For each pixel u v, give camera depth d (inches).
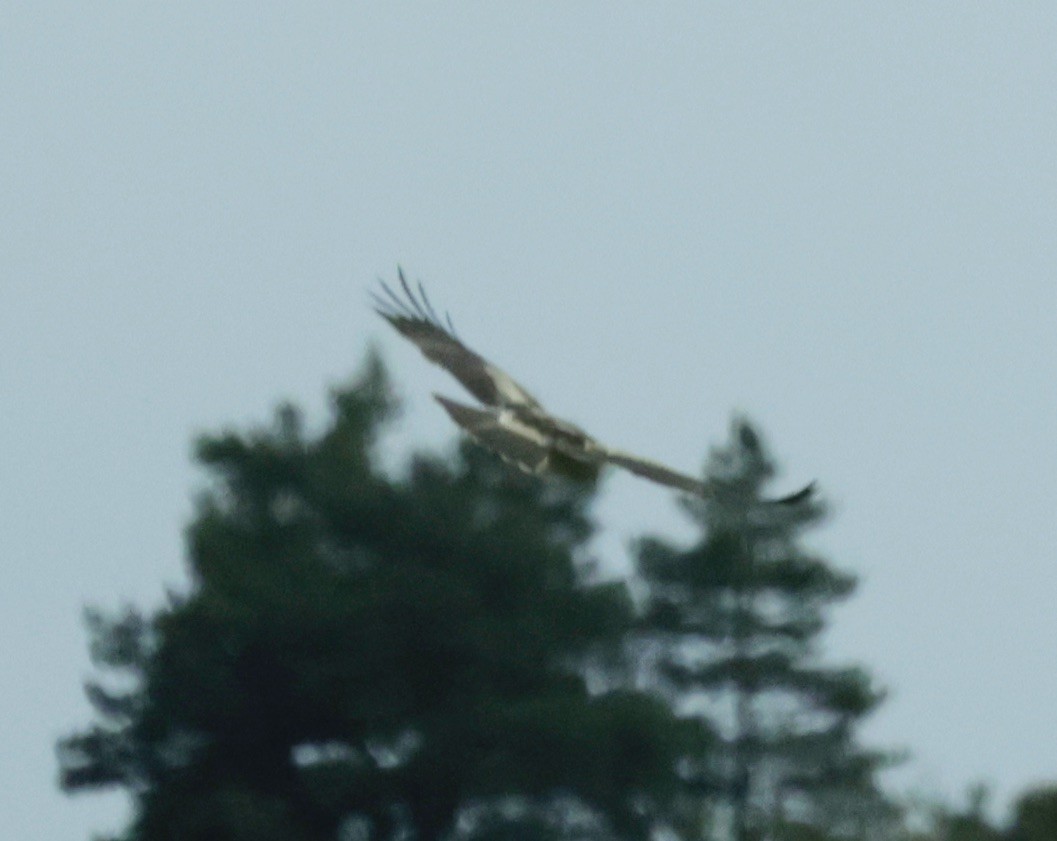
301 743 2413.9
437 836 2342.5
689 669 2513.5
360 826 2364.7
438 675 2356.1
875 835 2406.5
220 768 2402.8
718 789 2450.8
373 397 2432.3
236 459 2417.6
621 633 2383.1
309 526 2410.2
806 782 2454.5
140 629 2394.2
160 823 2365.9
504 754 2274.9
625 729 2236.7
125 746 2396.7
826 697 2488.9
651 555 2517.2
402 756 2399.1
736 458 2484.0
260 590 2326.5
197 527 2385.6
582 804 2308.1
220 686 2363.4
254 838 2290.8
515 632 2335.1
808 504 2455.7
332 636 2345.0
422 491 2372.0
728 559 2474.2
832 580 2482.8
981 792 1846.7
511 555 2343.8
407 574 2319.1
